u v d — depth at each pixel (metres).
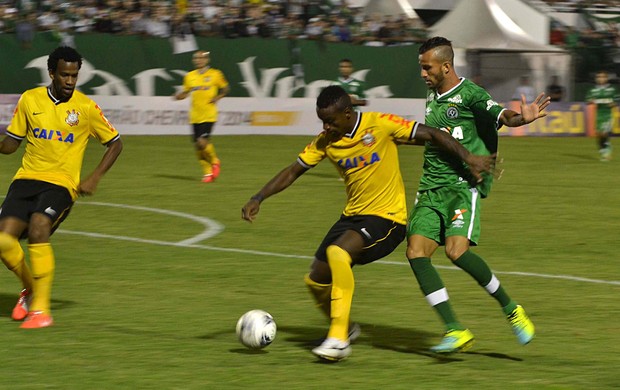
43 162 12.68
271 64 50.62
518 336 11.22
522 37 57.81
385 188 11.08
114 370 10.34
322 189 28.92
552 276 16.31
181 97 30.00
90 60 46.84
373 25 58.94
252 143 45.47
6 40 45.09
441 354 11.20
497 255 18.41
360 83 35.09
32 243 12.30
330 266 10.74
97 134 12.91
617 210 25.09
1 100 44.44
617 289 15.27
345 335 10.69
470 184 11.22
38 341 11.64
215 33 52.84
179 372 10.27
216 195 27.05
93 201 25.53
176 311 13.47
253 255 18.03
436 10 69.81
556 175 34.28
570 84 58.19
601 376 10.30
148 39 48.09
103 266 16.86
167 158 37.97
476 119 11.30
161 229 21.03
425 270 10.98
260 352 11.24
